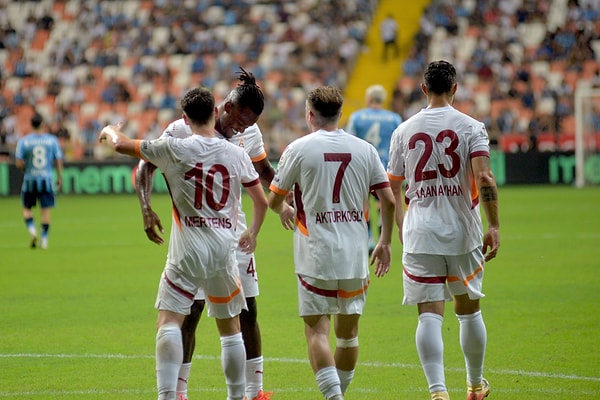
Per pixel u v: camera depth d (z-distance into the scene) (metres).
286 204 23.03
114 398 23.39
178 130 22.75
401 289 41.12
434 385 21.02
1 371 26.34
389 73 134.62
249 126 22.83
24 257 54.12
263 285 42.53
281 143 120.56
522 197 96.75
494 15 138.88
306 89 130.75
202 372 26.31
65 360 27.75
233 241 21.06
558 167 116.50
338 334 21.50
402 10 143.75
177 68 138.12
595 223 68.62
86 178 113.88
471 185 21.98
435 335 21.34
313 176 20.84
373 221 72.62
